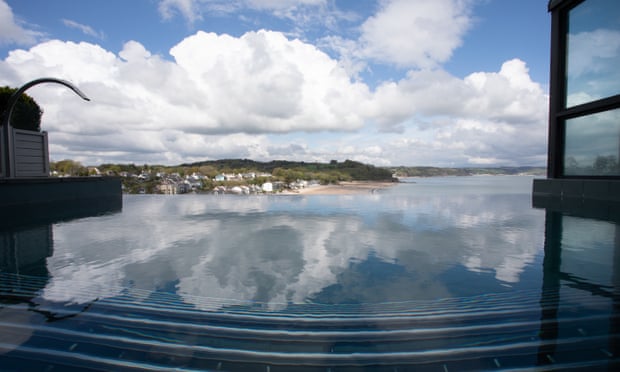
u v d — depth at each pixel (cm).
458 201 672
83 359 100
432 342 110
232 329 121
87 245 274
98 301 148
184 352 104
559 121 678
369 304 145
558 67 665
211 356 101
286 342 110
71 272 195
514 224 379
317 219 429
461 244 274
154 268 204
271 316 132
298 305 144
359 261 222
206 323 125
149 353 103
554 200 650
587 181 607
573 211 488
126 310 138
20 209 526
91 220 423
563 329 120
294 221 412
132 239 299
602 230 336
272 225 380
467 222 394
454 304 145
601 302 146
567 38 649
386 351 104
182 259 227
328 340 112
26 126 1059
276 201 709
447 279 182
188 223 396
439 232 330
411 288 167
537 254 240
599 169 603
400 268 204
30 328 120
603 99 568
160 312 136
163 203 664
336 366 96
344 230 345
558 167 688
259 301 149
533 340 111
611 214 452
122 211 525
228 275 191
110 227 371
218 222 405
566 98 659
